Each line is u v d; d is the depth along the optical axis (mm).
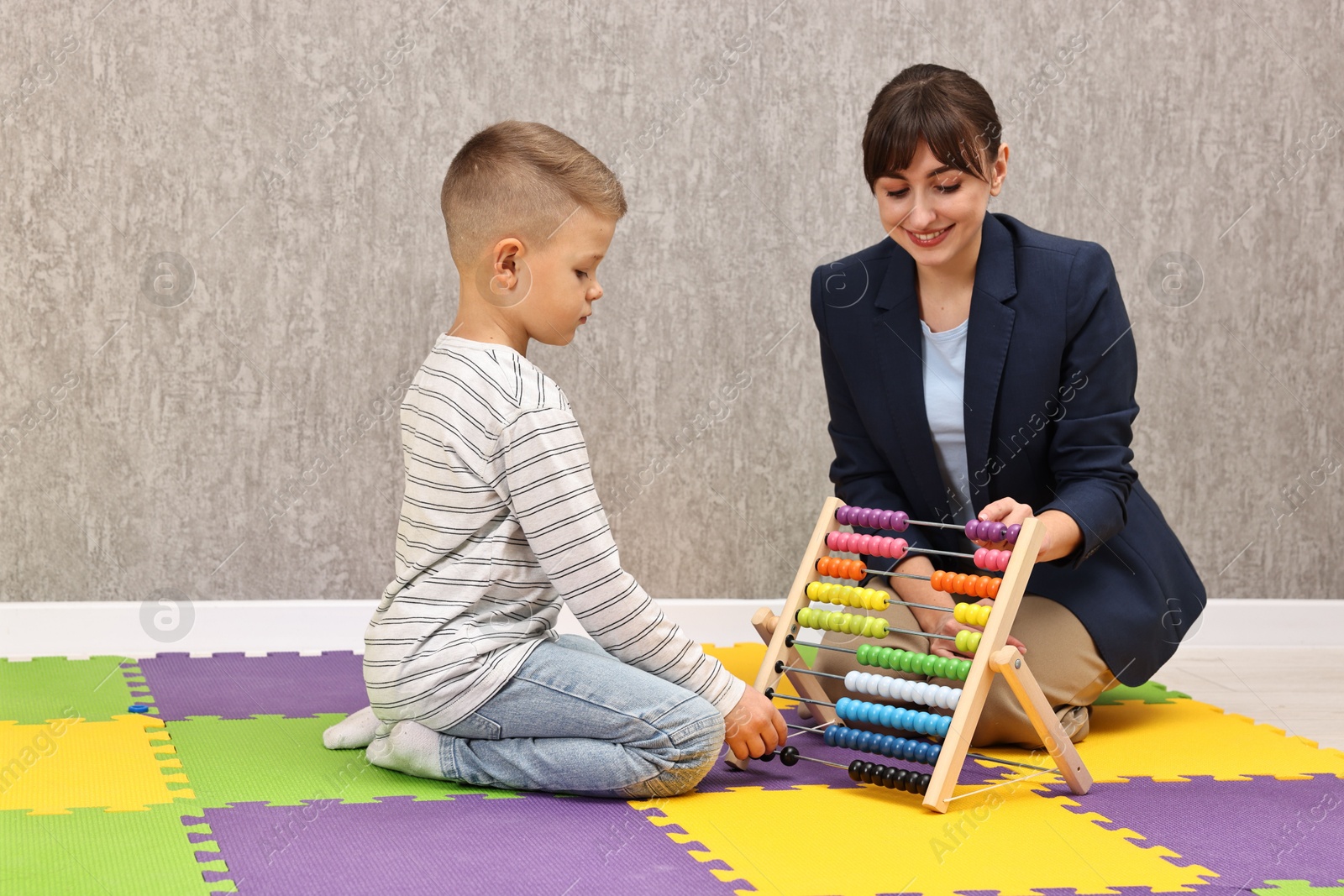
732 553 2525
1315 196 2662
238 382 2324
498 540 1437
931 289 1802
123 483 2293
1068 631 1763
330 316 2348
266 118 2301
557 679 1405
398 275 2365
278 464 2350
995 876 1182
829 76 2488
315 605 2361
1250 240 2646
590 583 1414
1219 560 2691
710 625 2502
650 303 2457
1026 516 1594
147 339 2283
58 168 2242
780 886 1135
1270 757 1698
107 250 2266
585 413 2451
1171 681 2277
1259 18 2615
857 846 1263
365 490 2387
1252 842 1303
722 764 1594
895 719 1495
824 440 2541
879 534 1868
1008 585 1485
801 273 2506
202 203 2289
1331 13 2637
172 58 2266
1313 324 2682
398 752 1469
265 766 1517
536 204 1460
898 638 1790
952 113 1612
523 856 1198
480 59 2367
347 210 2338
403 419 1516
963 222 1666
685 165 2449
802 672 1716
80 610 2271
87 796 1367
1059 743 1467
